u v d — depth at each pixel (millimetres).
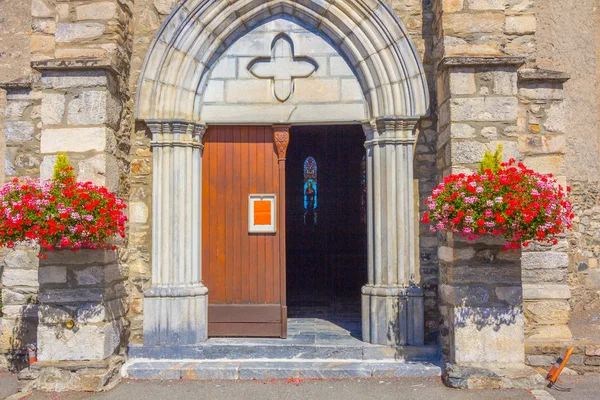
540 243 5320
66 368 4727
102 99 4922
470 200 4301
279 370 5066
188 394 4652
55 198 4402
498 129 4887
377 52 5500
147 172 5559
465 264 4777
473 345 4734
